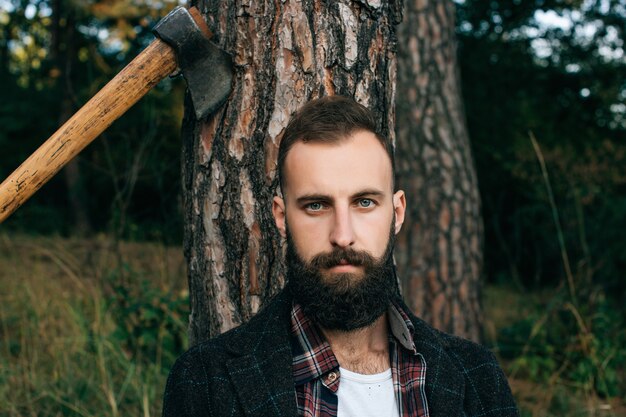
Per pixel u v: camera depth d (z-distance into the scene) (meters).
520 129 10.08
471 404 1.48
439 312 3.88
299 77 1.70
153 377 3.17
